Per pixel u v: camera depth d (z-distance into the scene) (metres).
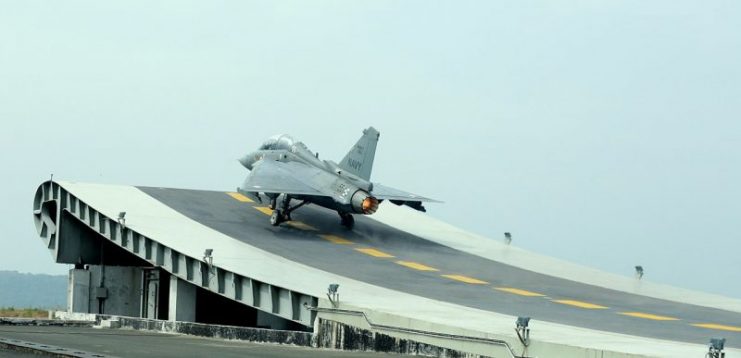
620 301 66.81
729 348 45.62
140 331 61.22
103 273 91.31
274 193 88.50
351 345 52.88
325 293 58.72
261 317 73.56
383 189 97.25
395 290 63.69
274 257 74.31
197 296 78.50
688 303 67.88
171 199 96.00
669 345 43.19
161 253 77.12
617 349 39.53
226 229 85.62
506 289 68.81
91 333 52.09
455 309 54.56
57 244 91.50
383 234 92.88
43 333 48.84
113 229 83.19
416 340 47.31
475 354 43.66
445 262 80.56
